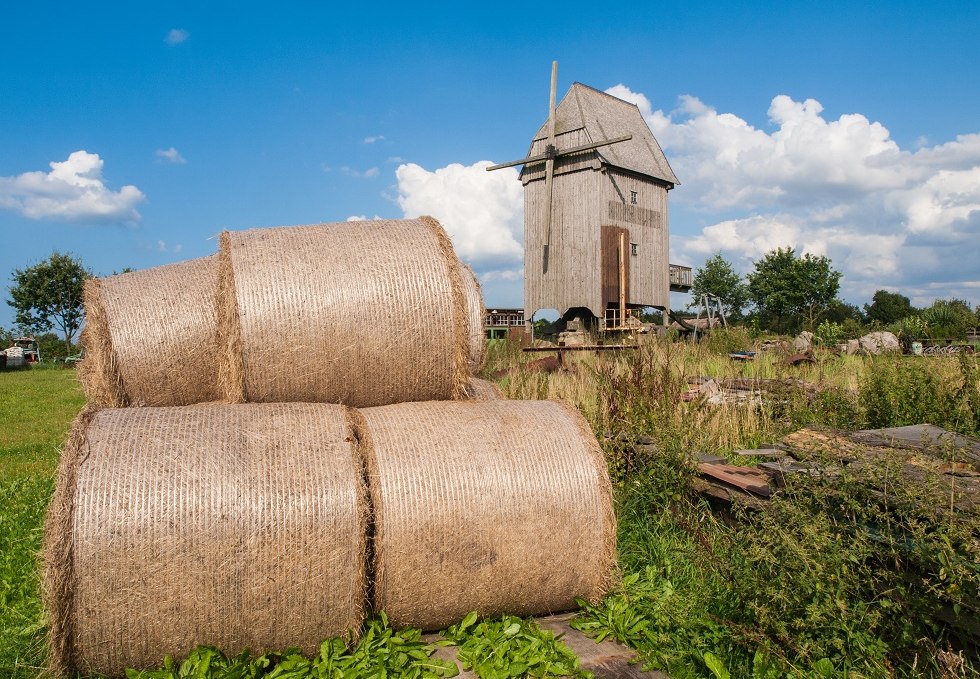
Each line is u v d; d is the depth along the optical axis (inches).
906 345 802.2
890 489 164.7
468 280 254.8
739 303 2263.8
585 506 178.1
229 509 149.7
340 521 155.6
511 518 171.2
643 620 171.2
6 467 358.6
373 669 146.9
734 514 214.2
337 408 180.2
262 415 171.2
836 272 1835.6
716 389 445.4
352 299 199.3
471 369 255.6
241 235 211.9
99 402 213.8
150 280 223.0
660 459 235.8
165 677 145.6
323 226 221.9
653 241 1152.8
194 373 218.2
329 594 155.4
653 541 212.7
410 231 218.1
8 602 188.4
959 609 135.9
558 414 194.1
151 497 147.2
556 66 1089.4
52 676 145.8
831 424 336.5
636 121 1229.1
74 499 144.7
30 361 1760.6
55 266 1857.8
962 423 300.5
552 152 1069.8
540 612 181.8
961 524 142.9
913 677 137.3
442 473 169.0
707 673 151.9
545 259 1102.4
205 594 148.5
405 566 164.1
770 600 154.1
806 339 886.4
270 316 194.5
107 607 144.4
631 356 417.1
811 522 161.3
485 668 150.3
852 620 145.6
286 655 154.8
